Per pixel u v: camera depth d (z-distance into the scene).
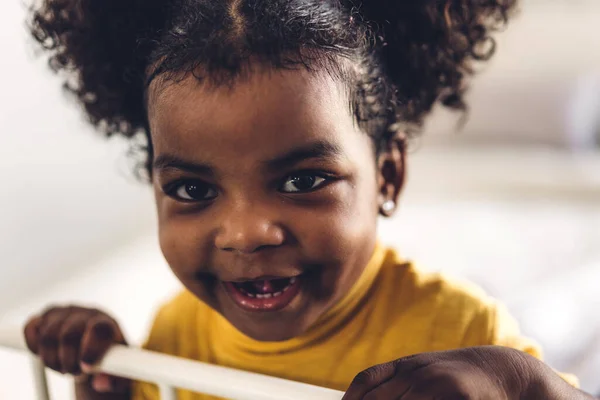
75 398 0.73
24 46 1.36
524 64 2.15
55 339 0.63
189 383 0.52
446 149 2.28
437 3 0.68
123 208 1.66
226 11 0.53
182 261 0.54
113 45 0.68
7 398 1.17
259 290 0.54
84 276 1.49
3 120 1.32
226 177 0.49
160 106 0.51
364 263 0.55
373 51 0.59
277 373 0.63
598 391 1.13
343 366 0.62
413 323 0.62
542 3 2.13
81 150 1.52
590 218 1.79
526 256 1.63
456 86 0.76
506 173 2.07
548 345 1.24
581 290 1.43
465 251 1.66
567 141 2.18
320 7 0.55
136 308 1.44
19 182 1.36
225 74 0.48
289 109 0.48
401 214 1.86
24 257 1.37
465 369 0.44
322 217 0.50
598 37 2.11
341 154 0.51
